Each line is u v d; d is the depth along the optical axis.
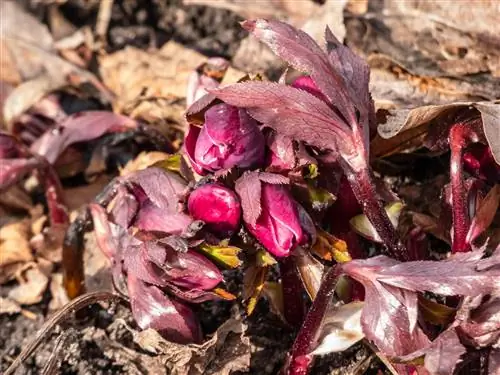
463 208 0.41
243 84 0.39
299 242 0.39
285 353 0.45
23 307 0.50
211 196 0.39
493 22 0.48
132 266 0.41
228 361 0.43
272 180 0.38
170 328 0.41
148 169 0.42
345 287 0.43
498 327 0.37
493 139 0.41
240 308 0.46
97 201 0.43
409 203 0.48
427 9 0.50
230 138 0.39
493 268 0.37
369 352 0.44
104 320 0.47
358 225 0.43
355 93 0.40
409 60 0.50
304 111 0.39
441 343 0.37
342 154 0.40
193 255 0.39
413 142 0.47
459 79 0.49
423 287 0.37
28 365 0.47
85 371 0.45
